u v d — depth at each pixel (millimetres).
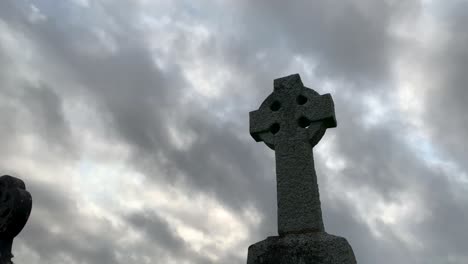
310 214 6648
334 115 7418
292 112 7660
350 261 6004
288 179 7078
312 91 7715
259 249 6504
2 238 7680
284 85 7996
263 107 7980
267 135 7719
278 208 6895
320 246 6148
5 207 7824
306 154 7184
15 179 8156
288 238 6426
